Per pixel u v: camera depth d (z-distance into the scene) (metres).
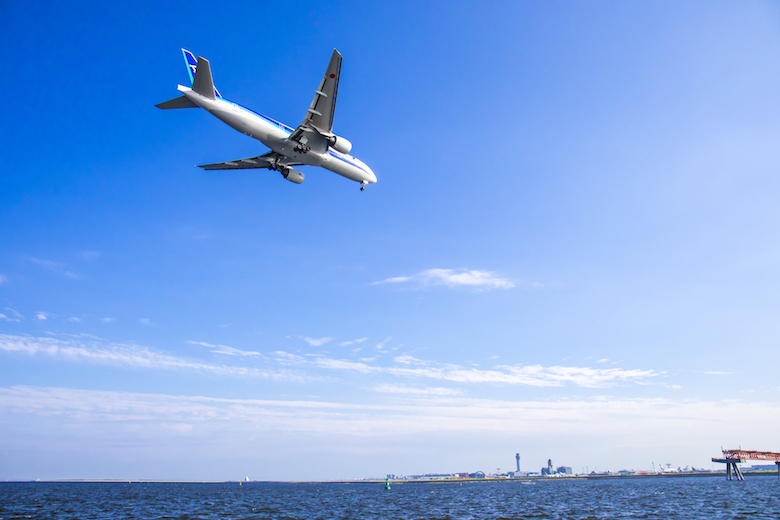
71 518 52.03
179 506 70.44
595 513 48.94
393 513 53.97
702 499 63.62
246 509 63.31
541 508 56.81
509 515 48.88
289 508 64.38
